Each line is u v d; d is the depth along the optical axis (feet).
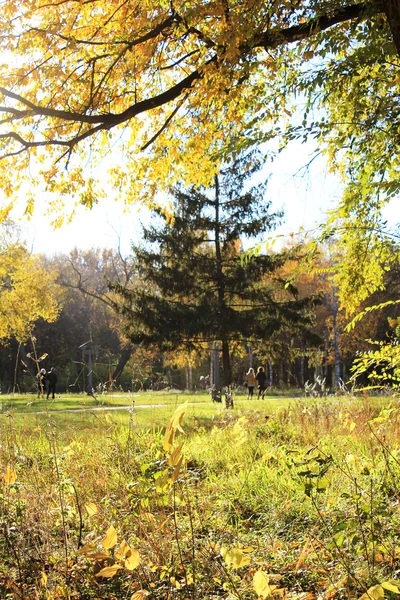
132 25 25.48
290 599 10.86
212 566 11.89
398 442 20.54
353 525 12.05
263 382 99.71
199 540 13.05
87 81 27.30
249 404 52.85
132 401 23.82
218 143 29.04
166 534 13.09
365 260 23.90
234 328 96.84
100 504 15.64
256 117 25.05
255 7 21.44
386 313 123.13
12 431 21.21
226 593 11.45
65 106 27.55
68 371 166.30
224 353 102.06
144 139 30.76
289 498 17.22
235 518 16.43
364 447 21.89
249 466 21.63
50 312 127.13
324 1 21.30
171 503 14.25
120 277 209.56
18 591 11.51
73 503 15.83
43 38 25.35
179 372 183.01
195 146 28.35
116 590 11.99
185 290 100.89
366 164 23.15
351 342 148.15
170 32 25.53
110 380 27.32
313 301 100.42
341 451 21.11
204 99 25.14
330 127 22.52
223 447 25.04
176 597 11.11
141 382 27.91
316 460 12.69
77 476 18.06
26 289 122.83
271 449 23.02
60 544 13.39
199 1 22.34
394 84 22.90
